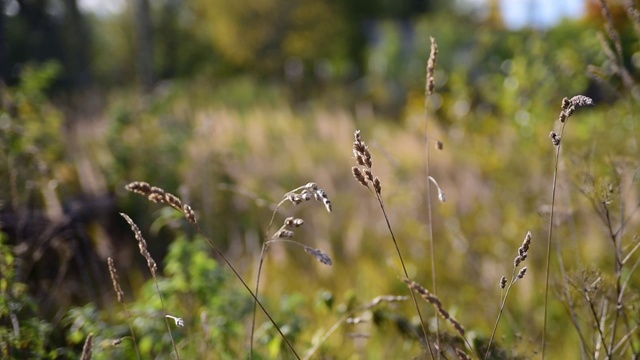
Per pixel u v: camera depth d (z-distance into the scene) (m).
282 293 4.77
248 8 28.44
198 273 3.55
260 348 3.39
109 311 4.04
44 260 4.30
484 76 8.34
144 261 5.29
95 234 4.75
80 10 17.44
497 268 4.83
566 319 4.14
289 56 28.66
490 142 6.80
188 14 28.50
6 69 7.79
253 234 5.75
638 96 3.69
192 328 3.57
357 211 6.36
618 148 4.71
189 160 6.77
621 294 2.57
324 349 3.22
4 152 4.52
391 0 33.94
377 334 3.70
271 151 8.98
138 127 7.14
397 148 8.91
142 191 2.02
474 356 2.57
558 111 6.64
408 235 5.93
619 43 3.24
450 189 6.42
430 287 4.92
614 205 3.41
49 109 6.43
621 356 2.77
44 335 3.00
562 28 7.29
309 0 28.98
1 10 8.13
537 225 4.85
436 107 8.62
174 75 27.45
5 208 4.27
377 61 21.77
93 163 6.31
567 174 3.24
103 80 24.95
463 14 26.95
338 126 10.45
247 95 16.66
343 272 5.25
